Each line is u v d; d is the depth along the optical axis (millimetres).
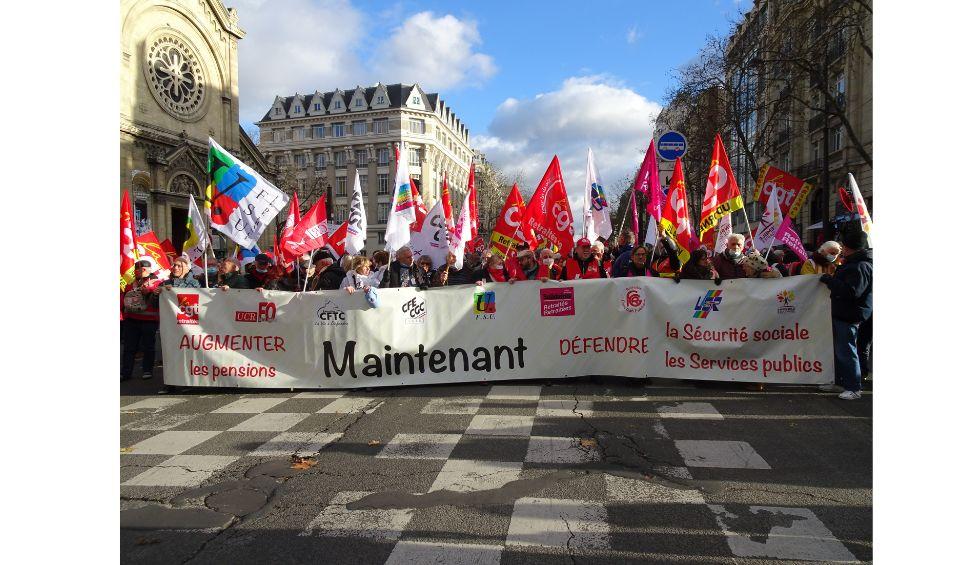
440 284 8094
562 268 8469
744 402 5906
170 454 4668
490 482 3955
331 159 83875
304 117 84188
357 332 6953
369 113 82125
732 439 4746
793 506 3516
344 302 6961
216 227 7070
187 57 33844
